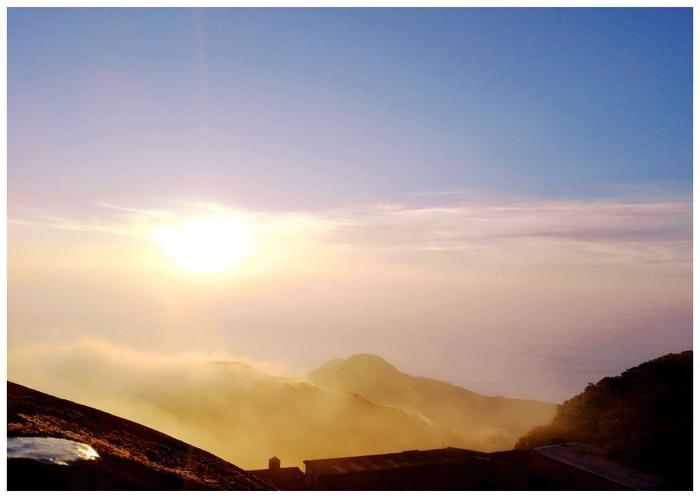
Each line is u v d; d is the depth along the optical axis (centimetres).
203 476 1098
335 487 1972
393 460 2195
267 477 2148
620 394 2712
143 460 1008
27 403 1096
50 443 839
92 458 845
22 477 712
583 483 1816
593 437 2408
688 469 1728
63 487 724
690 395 2264
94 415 1239
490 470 2164
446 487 2083
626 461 1916
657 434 1973
